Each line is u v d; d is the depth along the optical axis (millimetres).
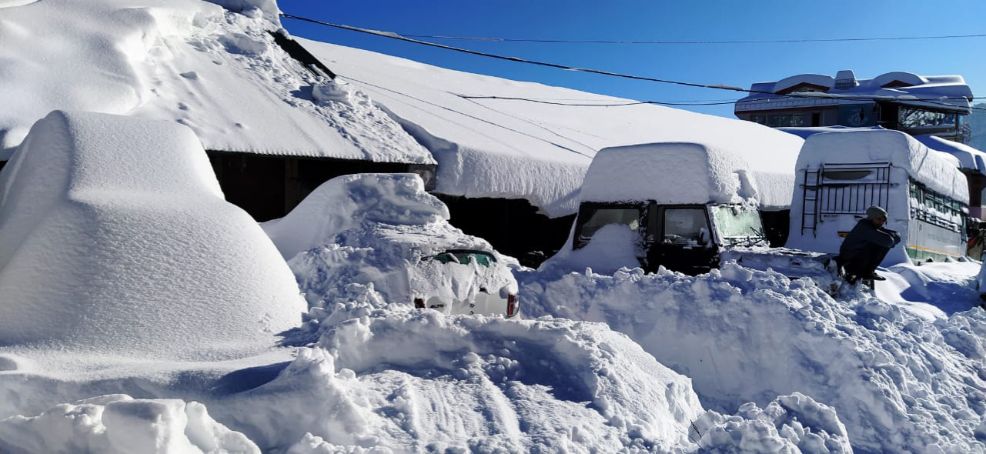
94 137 6070
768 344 6805
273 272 5453
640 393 4559
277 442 3643
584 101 25219
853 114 43688
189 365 4121
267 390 3760
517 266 10820
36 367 3938
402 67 22109
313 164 12547
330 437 3605
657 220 10820
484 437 3719
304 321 5383
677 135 22031
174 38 13875
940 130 43625
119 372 3900
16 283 4707
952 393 6199
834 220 13789
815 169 14086
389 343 4727
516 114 18859
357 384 4070
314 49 20516
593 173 11695
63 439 3055
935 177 15047
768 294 7145
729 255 10062
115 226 5016
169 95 11430
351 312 5062
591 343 4980
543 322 5219
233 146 10523
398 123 14109
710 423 4539
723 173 10789
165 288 4793
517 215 15461
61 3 12516
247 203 12102
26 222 5543
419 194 7695
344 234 7219
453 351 4797
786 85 46125
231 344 4672
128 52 11758
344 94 14031
